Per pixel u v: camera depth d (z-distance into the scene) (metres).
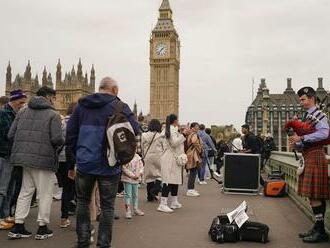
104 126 6.02
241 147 18.67
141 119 17.28
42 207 7.45
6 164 8.37
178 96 146.25
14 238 7.45
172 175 10.74
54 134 7.34
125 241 7.38
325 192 7.33
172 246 7.06
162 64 135.62
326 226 8.15
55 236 7.68
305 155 7.55
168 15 137.25
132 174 9.53
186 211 10.77
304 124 7.54
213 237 7.41
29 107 7.59
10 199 8.49
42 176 7.45
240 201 12.77
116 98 6.22
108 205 6.04
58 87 93.06
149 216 9.98
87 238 6.17
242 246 7.11
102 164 5.97
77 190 6.15
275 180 14.16
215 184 18.33
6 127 8.29
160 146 12.30
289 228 8.64
